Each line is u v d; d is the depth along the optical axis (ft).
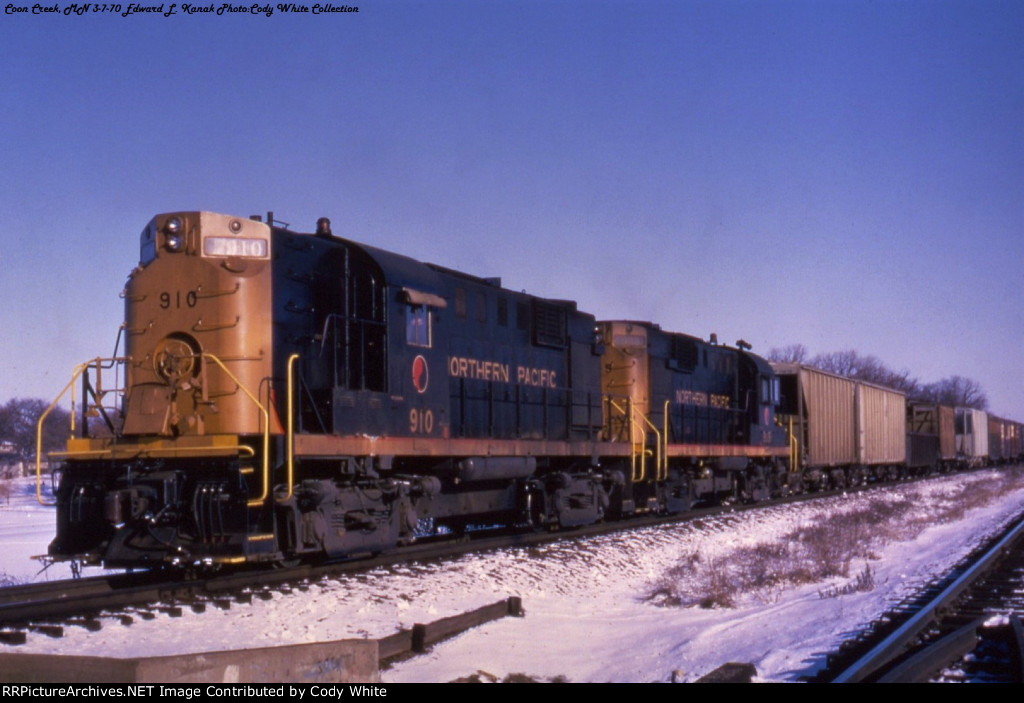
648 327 73.61
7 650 24.94
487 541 49.62
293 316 40.32
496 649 29.76
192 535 35.70
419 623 29.07
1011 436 249.96
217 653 18.95
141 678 17.99
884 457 135.44
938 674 23.88
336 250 43.52
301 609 31.99
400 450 43.50
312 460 38.70
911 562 50.37
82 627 27.96
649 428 69.92
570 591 41.73
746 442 88.58
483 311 53.62
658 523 67.10
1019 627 27.25
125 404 38.29
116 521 34.94
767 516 76.64
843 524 68.03
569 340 63.10
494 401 53.93
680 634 33.12
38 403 318.65
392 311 43.78
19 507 137.18
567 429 62.34
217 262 37.96
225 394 37.29
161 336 38.32
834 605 36.17
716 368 85.10
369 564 41.47
